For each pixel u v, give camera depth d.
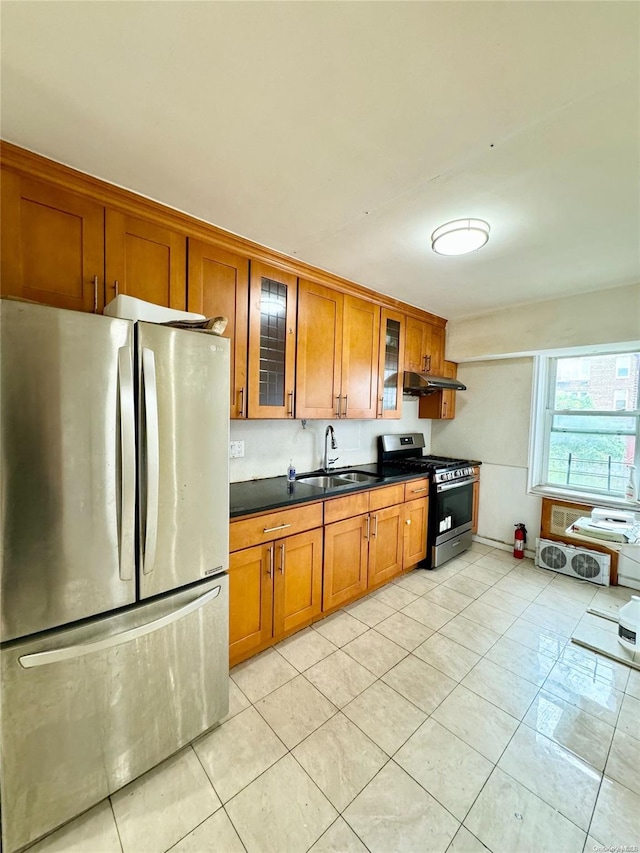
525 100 1.08
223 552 1.58
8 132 1.25
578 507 3.15
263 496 2.14
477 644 2.17
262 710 1.67
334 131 1.22
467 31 0.88
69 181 1.45
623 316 2.65
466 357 3.61
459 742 1.52
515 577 3.07
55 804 1.17
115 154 1.36
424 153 1.32
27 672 1.11
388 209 1.70
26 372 1.07
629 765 1.43
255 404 2.14
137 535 1.31
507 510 3.66
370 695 1.76
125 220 1.62
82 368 1.16
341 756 1.45
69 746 1.19
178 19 0.86
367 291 2.77
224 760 1.43
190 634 1.46
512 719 1.64
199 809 1.25
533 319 3.12
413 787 1.33
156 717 1.37
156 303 1.72
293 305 2.32
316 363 2.49
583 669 1.97
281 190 1.56
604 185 1.49
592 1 0.81
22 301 1.08
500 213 1.71
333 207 1.69
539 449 3.54
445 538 3.29
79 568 1.18
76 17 0.86
